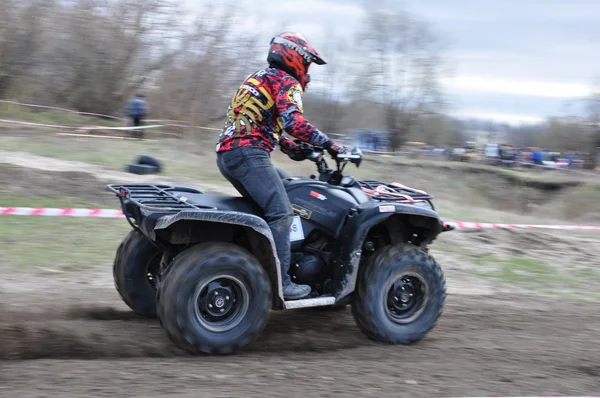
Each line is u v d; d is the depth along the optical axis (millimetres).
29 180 10406
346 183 4922
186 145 18938
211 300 4113
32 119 22641
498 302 6793
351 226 4621
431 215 4797
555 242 10500
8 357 3930
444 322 5688
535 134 42938
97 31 25156
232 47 24594
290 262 4598
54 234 8125
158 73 25219
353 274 4582
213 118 24531
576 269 9062
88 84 25438
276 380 3717
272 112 4410
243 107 4379
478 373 4105
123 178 11680
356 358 4352
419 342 4887
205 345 4074
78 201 9852
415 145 37031
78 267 6934
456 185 28469
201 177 13141
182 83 24469
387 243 5082
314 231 4730
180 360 4051
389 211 4660
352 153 4578
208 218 4008
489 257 9172
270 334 4875
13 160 12562
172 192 4621
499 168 32438
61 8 24969
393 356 4441
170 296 4000
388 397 3529
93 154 14977
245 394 3436
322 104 36594
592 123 39875
